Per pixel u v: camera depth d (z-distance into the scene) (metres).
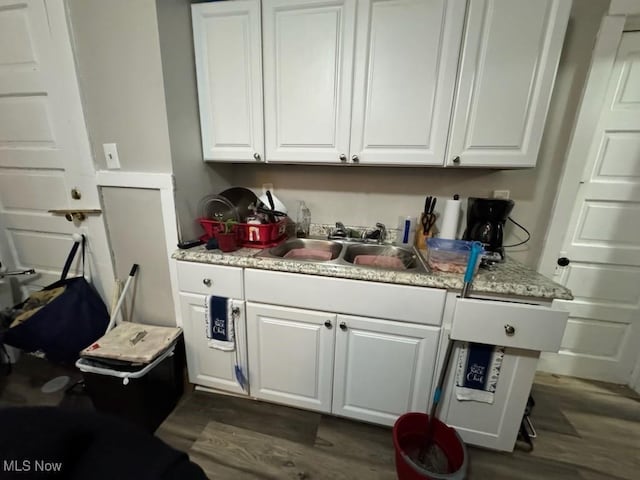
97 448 0.39
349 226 1.82
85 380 1.35
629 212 1.57
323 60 1.30
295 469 1.22
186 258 1.38
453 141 1.27
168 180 1.38
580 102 1.39
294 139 1.43
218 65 1.41
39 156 1.55
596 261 1.66
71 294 1.55
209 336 1.44
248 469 1.22
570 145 1.44
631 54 1.39
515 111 1.19
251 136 1.47
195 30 1.38
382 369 1.29
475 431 1.27
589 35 1.33
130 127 1.37
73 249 1.61
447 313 1.16
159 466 0.37
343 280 1.22
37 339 1.46
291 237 1.76
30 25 1.34
